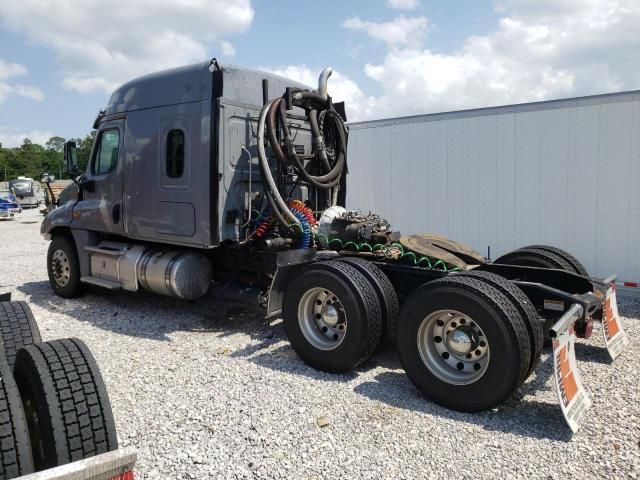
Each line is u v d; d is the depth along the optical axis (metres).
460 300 3.56
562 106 6.84
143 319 6.14
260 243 5.59
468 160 7.66
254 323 5.90
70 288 7.18
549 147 6.98
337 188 6.29
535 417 3.50
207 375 4.30
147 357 4.77
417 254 4.62
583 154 6.75
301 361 4.64
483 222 7.59
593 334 5.31
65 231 7.41
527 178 7.19
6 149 126.94
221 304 6.75
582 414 3.38
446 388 3.63
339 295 4.22
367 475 2.81
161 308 6.64
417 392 3.96
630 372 4.21
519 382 3.44
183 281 5.79
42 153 128.62
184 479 2.80
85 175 7.00
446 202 7.91
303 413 3.58
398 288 4.71
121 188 6.35
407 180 8.28
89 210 6.84
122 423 3.45
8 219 27.02
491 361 3.44
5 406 2.13
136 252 6.31
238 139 5.53
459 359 3.71
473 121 7.57
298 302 4.48
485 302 3.47
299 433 3.29
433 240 5.19
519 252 5.56
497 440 3.18
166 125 5.75
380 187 8.59
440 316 3.75
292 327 4.52
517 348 3.37
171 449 3.11
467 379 3.59
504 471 2.83
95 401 2.35
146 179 6.00
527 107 7.11
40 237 17.16
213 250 6.08
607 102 6.53
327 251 5.42
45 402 2.27
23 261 11.33
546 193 7.05
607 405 3.62
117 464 1.92
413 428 3.35
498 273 4.75
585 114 6.70
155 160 5.89
